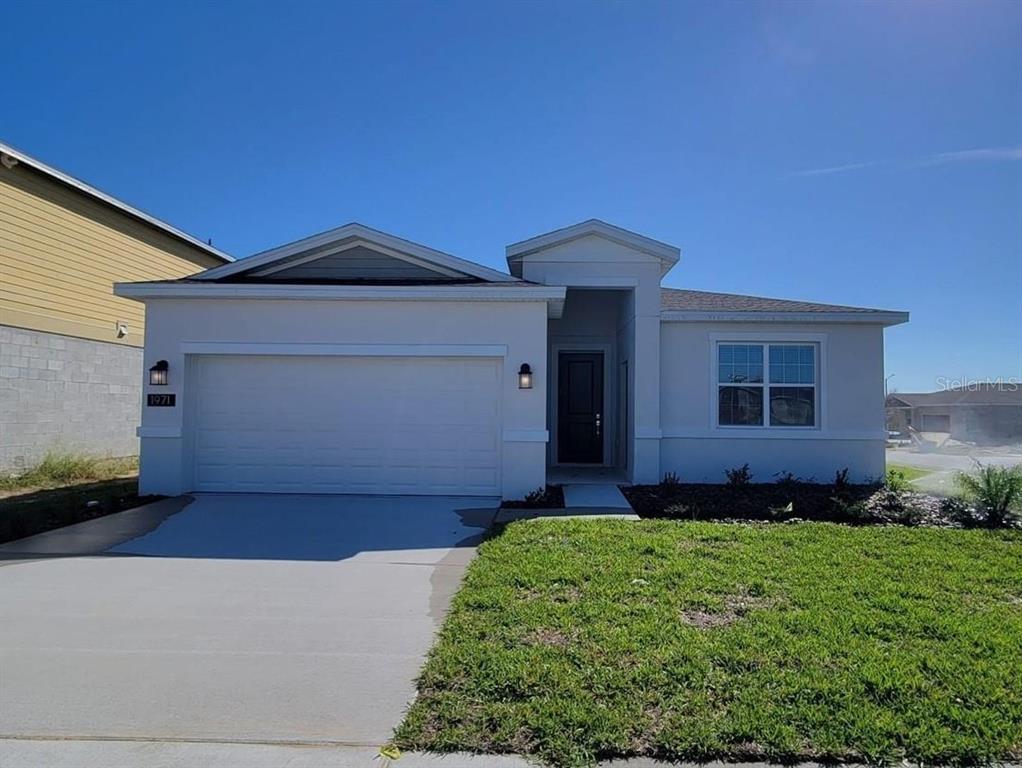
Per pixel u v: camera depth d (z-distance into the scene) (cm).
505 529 809
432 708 364
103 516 912
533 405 1056
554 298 1055
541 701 365
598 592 550
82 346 1560
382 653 446
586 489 1161
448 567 665
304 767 313
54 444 1464
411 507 979
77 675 411
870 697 367
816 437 1248
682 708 356
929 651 427
